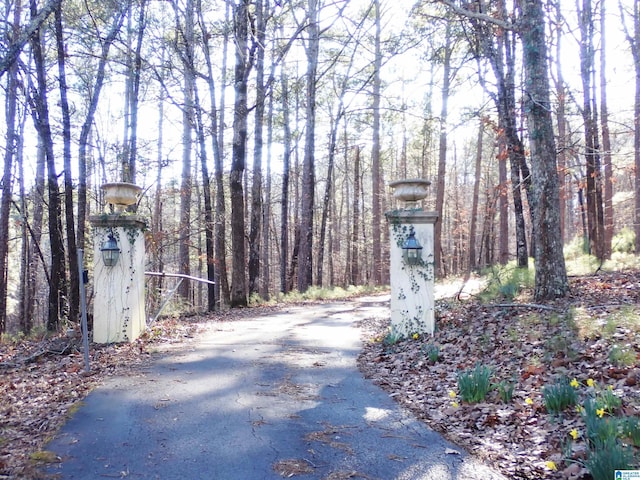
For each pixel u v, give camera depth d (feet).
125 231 28.89
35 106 40.24
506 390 15.89
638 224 52.85
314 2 68.23
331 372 22.04
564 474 11.16
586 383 15.80
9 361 25.46
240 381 20.20
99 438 13.98
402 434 14.47
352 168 139.64
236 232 54.39
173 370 22.00
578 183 52.65
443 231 151.74
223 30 55.01
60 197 46.19
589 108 47.91
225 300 59.31
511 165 48.11
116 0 43.29
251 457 12.76
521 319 24.72
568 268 45.65
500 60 42.52
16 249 89.25
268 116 84.28
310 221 74.28
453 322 28.86
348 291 78.89
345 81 80.23
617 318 20.77
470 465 12.25
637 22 47.16
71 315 39.40
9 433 14.40
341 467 12.19
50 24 40.14
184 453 12.99
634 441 11.41
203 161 58.23
